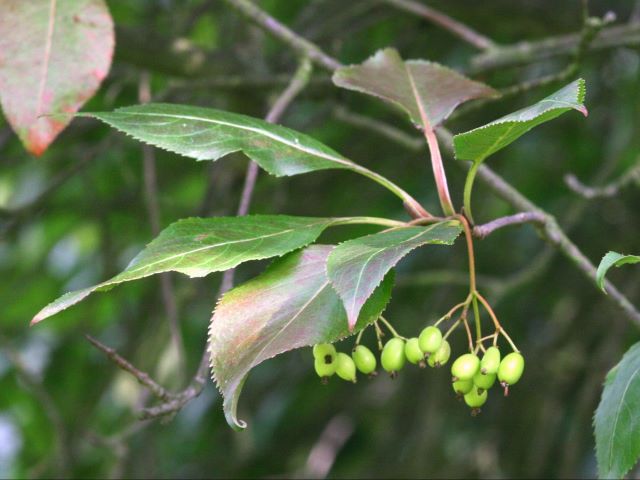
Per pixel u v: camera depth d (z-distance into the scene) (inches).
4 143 40.8
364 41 47.0
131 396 45.3
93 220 47.5
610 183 46.1
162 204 46.9
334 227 47.2
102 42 29.1
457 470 46.8
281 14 47.6
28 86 28.9
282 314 26.0
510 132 26.3
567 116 47.9
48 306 25.2
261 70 39.3
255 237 26.5
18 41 29.0
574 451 42.5
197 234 26.5
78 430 45.4
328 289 26.3
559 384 46.3
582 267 29.4
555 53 37.3
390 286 26.2
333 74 30.7
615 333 43.1
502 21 44.5
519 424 47.8
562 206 47.8
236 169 42.5
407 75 30.4
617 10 44.5
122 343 47.4
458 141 26.5
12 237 45.8
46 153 45.6
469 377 26.3
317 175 47.2
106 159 47.1
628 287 44.4
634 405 26.7
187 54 38.2
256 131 27.8
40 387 40.6
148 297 46.1
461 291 47.3
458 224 26.7
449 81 30.2
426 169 47.2
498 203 46.6
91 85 29.0
